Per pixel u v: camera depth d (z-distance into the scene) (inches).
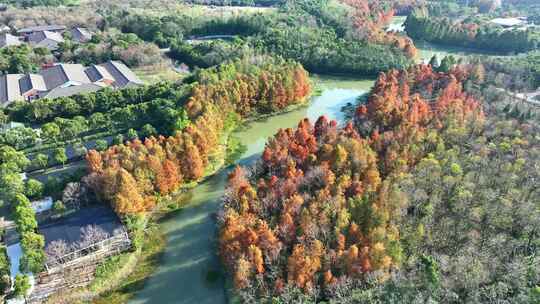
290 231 4517.7
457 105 6766.7
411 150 5777.6
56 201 5339.6
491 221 4746.6
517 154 5802.2
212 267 4840.1
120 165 5551.2
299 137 6200.8
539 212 4687.5
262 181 5280.5
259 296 4188.0
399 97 7455.7
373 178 5137.8
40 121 7726.4
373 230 4328.3
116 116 7224.4
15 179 5536.4
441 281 3986.2
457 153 5816.9
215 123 6934.1
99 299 4448.8
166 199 5777.6
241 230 4498.0
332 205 4731.8
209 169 6422.2
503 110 7209.6
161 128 6752.0
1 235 5049.2
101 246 4867.1
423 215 4869.6
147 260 4931.1
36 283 4500.5
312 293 4013.3
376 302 3887.8
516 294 3868.1
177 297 4498.0
